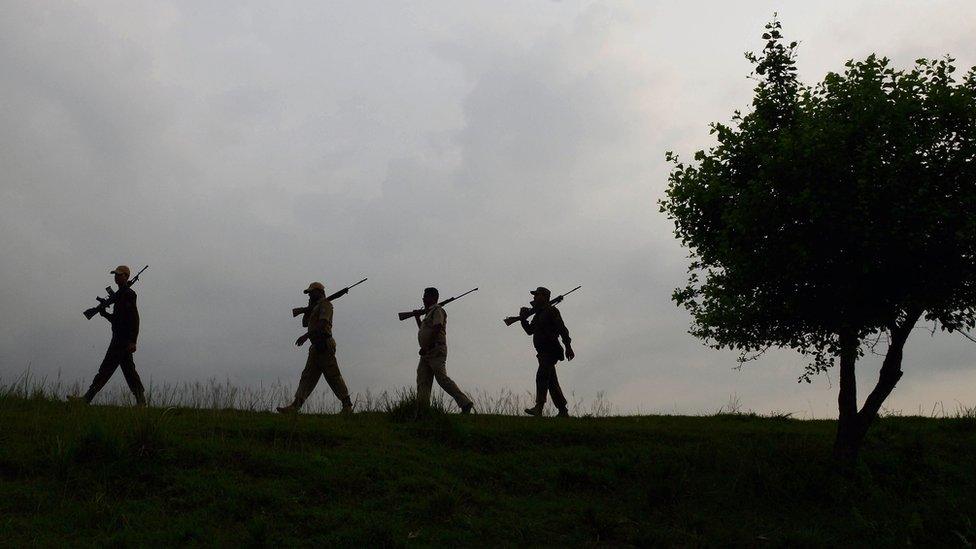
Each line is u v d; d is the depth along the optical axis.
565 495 9.02
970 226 8.71
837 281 9.67
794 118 10.00
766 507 9.12
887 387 10.12
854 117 9.21
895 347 10.16
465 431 10.52
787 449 10.76
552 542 7.70
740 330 11.13
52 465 8.05
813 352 10.80
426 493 8.47
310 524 7.45
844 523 8.77
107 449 8.30
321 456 9.03
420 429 10.70
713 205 10.35
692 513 8.71
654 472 9.64
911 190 9.05
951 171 9.14
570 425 11.53
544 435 10.91
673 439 11.34
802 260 9.31
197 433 9.47
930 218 8.80
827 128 9.19
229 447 9.03
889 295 9.90
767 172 9.41
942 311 9.88
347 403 11.98
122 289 11.87
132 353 11.76
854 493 9.40
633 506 8.80
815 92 9.91
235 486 8.05
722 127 10.20
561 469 9.40
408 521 7.77
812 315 10.15
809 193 8.99
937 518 8.88
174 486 7.93
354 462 9.06
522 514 8.27
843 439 10.21
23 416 9.69
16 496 7.38
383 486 8.51
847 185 9.10
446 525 7.77
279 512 7.67
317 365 12.04
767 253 9.62
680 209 10.54
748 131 10.00
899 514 9.05
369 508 7.98
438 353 12.34
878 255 9.30
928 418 13.91
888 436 12.05
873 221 9.16
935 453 11.23
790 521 8.78
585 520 8.14
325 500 8.11
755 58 10.53
